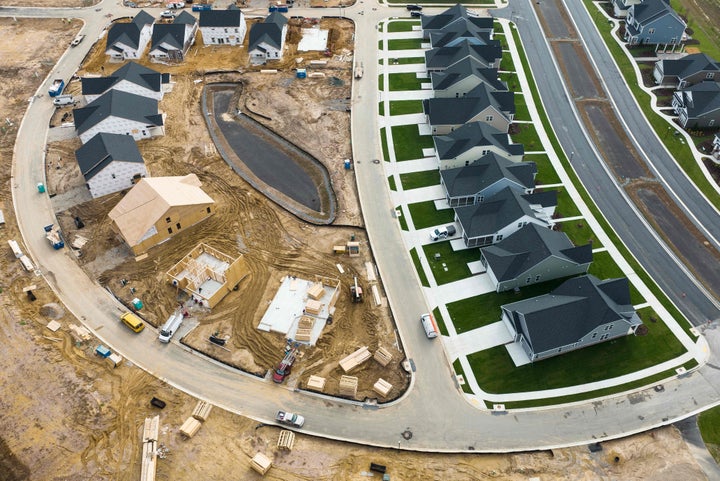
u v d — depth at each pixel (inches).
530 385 2274.9
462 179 3068.4
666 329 2459.4
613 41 4542.3
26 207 3102.9
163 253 2822.3
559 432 2128.4
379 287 2669.8
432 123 3501.5
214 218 3029.0
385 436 2114.9
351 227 2970.0
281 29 4404.5
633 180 3245.6
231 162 3417.8
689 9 4972.9
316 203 3154.5
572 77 4138.8
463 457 2059.5
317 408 2197.3
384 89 3998.5
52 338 2426.2
